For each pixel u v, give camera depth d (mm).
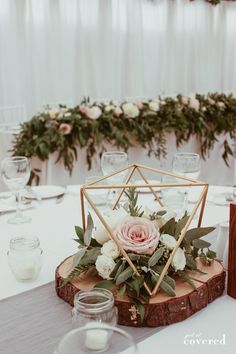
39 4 5629
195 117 4461
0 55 5387
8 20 5387
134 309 960
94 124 3699
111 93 6527
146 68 6906
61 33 5895
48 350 900
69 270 1129
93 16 6180
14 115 5555
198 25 7527
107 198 1852
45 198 2043
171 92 7285
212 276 1087
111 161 1888
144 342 924
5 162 1771
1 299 1114
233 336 947
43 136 3578
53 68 5867
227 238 1294
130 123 3967
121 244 1011
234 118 4809
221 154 4832
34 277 1224
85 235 1066
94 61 6285
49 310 1056
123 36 6555
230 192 2053
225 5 7871
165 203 1549
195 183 1064
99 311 852
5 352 896
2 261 1373
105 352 791
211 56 7875
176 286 1049
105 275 1019
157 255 985
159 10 6902
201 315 1027
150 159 4152
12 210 1881
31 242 1220
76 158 3668
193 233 1088
